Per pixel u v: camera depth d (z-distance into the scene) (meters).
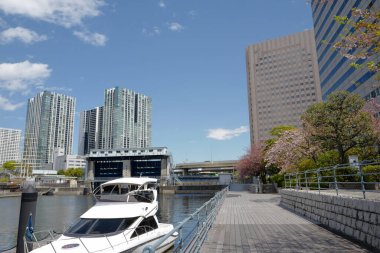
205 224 11.22
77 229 12.30
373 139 26.86
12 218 43.41
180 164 150.62
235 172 143.88
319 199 14.88
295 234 11.81
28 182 13.35
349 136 26.91
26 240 12.66
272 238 11.09
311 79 150.38
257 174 66.19
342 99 27.53
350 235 10.95
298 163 36.78
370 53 9.31
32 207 13.11
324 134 27.69
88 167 123.38
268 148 53.19
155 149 119.44
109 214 13.02
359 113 26.67
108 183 15.96
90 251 10.84
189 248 7.74
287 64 157.88
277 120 155.50
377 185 19.48
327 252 8.76
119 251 11.24
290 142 38.50
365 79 49.78
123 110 184.25
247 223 15.12
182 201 75.38
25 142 164.75
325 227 13.35
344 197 11.64
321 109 27.72
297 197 19.81
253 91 165.25
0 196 89.88
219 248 9.54
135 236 12.62
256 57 167.75
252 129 163.62
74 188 116.38
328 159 30.89
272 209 22.00
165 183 114.88
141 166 122.31
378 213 8.80
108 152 122.50
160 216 42.78
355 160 19.80
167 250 14.70
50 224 36.81
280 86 157.75
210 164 142.75
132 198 15.12
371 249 8.93
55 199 89.06
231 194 44.16
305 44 154.75
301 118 31.25
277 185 47.66
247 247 9.66
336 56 62.75
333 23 61.47
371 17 8.81
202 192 111.31
